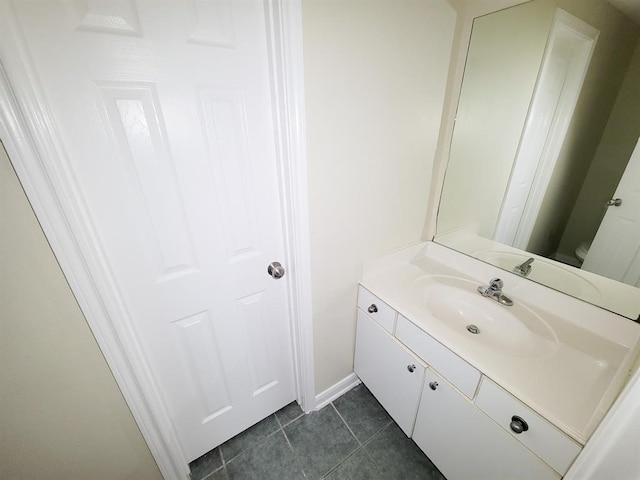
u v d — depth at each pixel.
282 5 0.70
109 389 0.83
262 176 0.95
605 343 0.87
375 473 1.18
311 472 1.19
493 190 1.15
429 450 1.11
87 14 0.58
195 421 1.13
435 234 1.44
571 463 0.63
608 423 0.39
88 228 0.69
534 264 1.06
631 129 0.79
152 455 1.01
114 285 0.77
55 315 0.68
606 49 0.79
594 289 0.91
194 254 0.90
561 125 0.93
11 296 0.62
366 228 1.19
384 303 1.13
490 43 1.03
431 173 1.30
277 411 1.44
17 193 0.58
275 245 1.08
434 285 1.22
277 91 0.82
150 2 0.63
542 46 0.92
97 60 0.61
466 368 0.84
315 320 1.22
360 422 1.39
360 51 0.87
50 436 0.76
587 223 0.92
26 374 0.68
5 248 0.59
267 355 1.25
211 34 0.72
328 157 0.95
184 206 0.83
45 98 0.58
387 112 1.02
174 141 0.75
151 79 0.68
